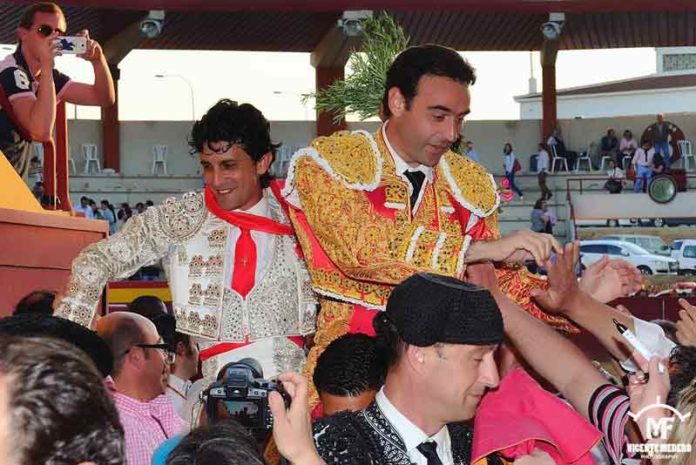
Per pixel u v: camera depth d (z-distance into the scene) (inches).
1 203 224.8
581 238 1112.2
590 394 117.3
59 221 230.2
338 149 145.3
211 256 156.9
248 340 156.6
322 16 1066.7
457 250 135.2
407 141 142.9
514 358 127.0
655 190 1104.8
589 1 1019.3
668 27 1132.5
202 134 154.0
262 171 157.9
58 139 279.6
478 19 1092.5
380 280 138.4
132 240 155.9
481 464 110.2
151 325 155.7
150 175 1269.7
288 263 158.4
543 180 1206.9
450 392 103.7
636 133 1293.1
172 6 962.7
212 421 106.9
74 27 1065.5
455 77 140.6
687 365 115.8
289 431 92.9
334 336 148.3
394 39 219.8
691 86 1988.2
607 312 128.2
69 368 64.2
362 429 106.2
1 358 63.9
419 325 102.6
